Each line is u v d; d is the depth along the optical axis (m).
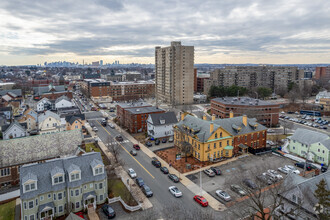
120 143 86.94
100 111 149.62
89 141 90.25
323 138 70.75
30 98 191.50
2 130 91.19
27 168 46.88
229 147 70.94
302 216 39.19
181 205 47.94
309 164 64.88
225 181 56.28
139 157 73.50
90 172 50.00
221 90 183.62
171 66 168.38
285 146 83.44
